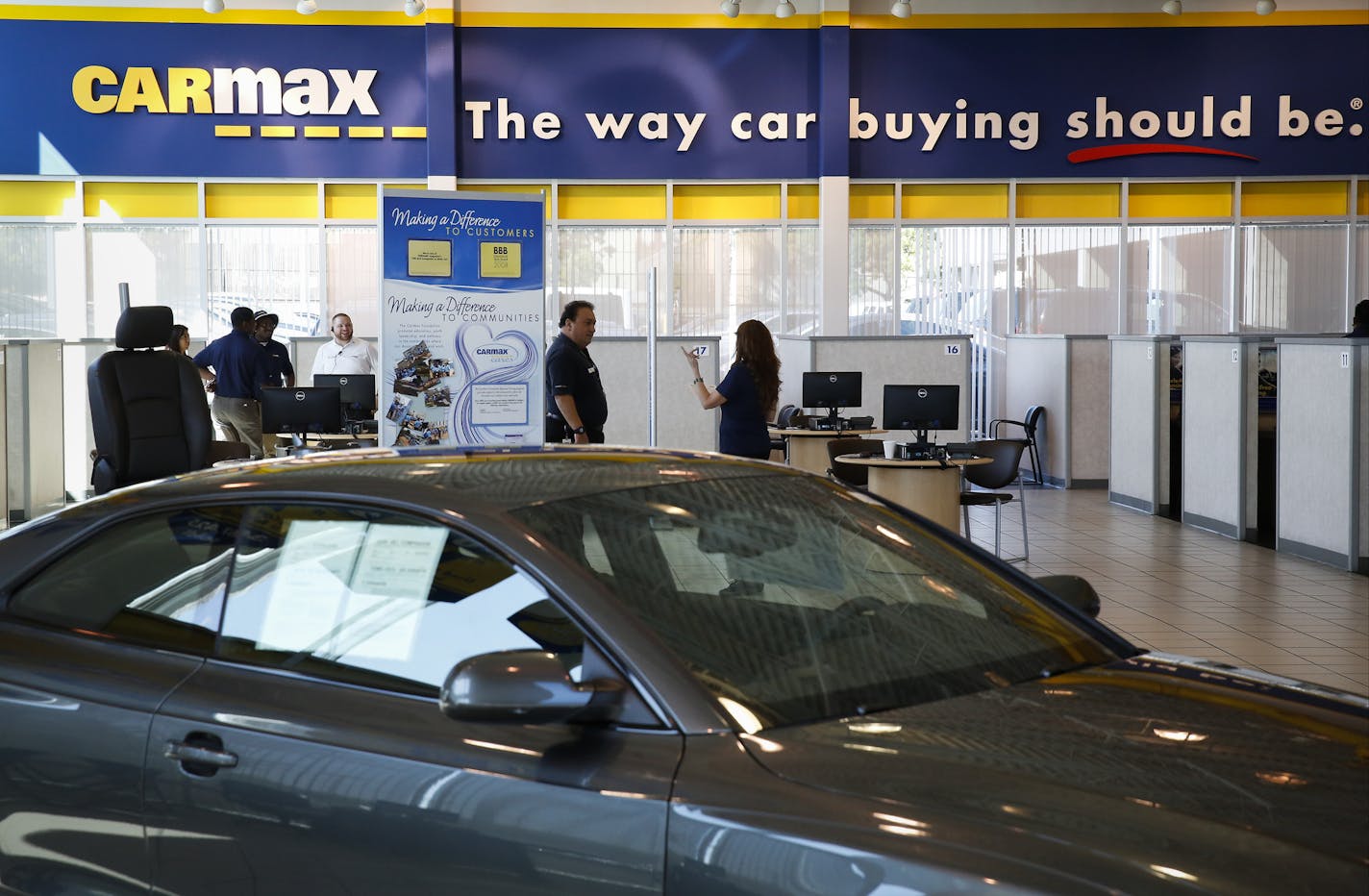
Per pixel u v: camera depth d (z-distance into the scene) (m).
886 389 10.49
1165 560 10.21
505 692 2.02
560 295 16.80
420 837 2.14
